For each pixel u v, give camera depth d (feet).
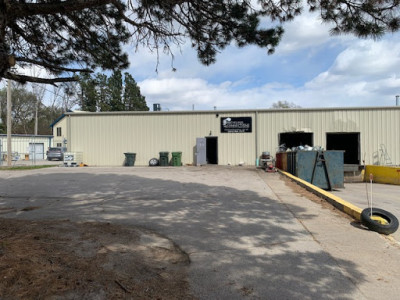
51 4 13.17
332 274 12.54
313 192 32.12
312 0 17.67
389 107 67.62
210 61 21.54
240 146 71.87
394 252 15.11
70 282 11.06
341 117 69.10
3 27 12.50
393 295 10.85
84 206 25.96
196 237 17.38
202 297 10.66
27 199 29.32
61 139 150.82
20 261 12.18
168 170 59.98
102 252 14.47
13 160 113.19
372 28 16.38
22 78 15.20
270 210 24.13
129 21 18.07
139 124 74.43
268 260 14.02
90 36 20.33
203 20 19.11
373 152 67.97
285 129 70.69
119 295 10.48
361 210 21.27
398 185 52.13
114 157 74.84
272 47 19.52
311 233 18.12
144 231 18.48
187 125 73.36
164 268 13.14
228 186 37.58
